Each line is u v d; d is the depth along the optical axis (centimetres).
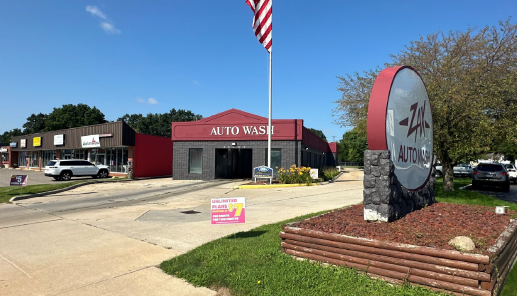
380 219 578
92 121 7325
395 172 628
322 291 395
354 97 1964
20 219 941
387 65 1792
